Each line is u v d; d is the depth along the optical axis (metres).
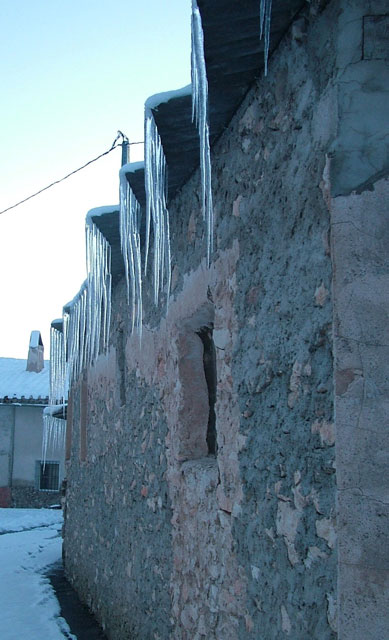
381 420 2.12
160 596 4.37
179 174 3.95
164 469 4.41
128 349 5.79
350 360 2.17
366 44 2.28
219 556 3.27
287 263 2.64
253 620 2.82
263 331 2.85
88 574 7.18
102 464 6.76
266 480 2.75
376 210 2.21
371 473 2.10
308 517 2.37
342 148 2.26
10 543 12.59
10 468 21.06
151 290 5.01
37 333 25.11
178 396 4.14
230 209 3.30
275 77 2.81
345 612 2.05
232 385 3.17
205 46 2.70
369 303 2.18
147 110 3.29
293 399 2.54
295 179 2.60
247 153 3.11
